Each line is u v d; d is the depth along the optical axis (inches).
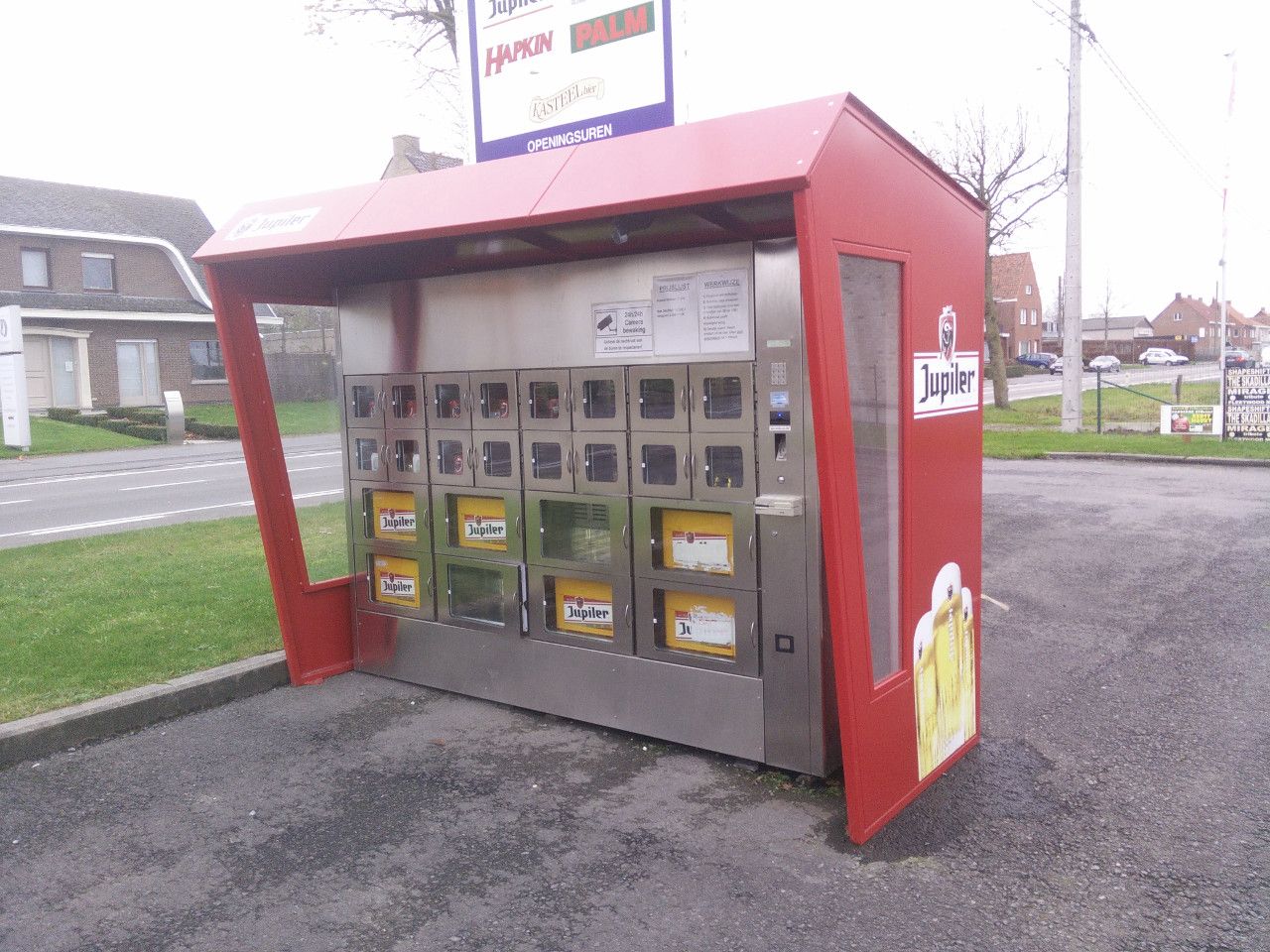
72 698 187.2
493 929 118.8
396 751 175.3
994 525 390.0
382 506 215.3
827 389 123.4
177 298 1193.4
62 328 1063.6
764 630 158.4
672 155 137.9
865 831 136.9
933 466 154.8
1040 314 3031.5
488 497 194.5
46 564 319.9
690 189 129.3
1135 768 162.4
